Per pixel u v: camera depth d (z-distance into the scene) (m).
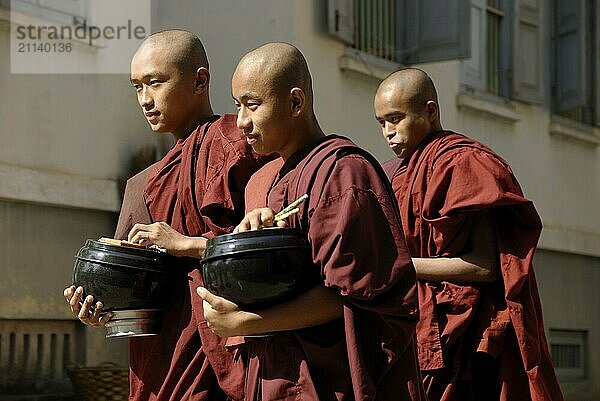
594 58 16.08
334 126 11.95
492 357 5.63
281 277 3.82
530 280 5.67
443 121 13.48
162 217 4.72
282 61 4.04
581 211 16.03
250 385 4.04
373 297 3.75
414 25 12.82
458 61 13.80
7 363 8.99
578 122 16.06
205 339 4.43
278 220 3.92
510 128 14.69
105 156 9.79
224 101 10.77
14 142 9.04
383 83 5.78
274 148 4.08
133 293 4.41
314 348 3.87
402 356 3.91
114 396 8.84
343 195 3.82
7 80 9.04
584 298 15.92
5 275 8.94
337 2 11.77
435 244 5.52
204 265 3.96
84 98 9.62
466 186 5.41
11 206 9.03
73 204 9.45
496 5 14.73
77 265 4.45
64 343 9.41
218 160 4.56
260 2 11.06
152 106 4.75
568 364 15.62
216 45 10.72
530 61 14.98
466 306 5.46
